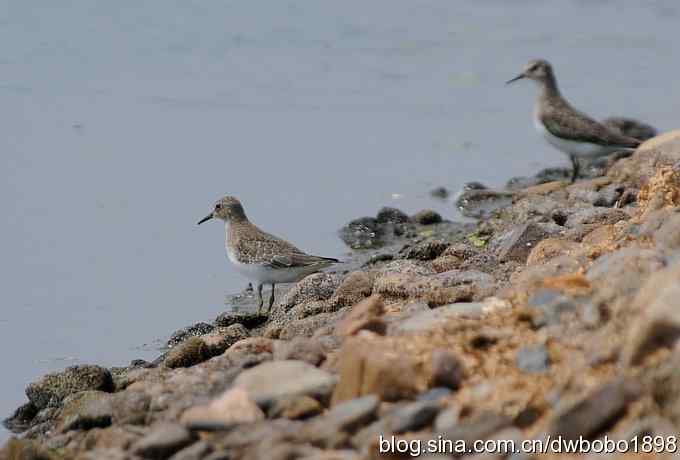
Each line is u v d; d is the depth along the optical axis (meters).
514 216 16.75
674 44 27.42
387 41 26.84
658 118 23.09
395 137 21.94
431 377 8.55
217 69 24.86
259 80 24.38
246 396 8.77
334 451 7.84
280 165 20.34
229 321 13.30
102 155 20.11
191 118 22.17
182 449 8.41
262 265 14.09
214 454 8.11
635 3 29.80
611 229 12.27
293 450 7.79
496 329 9.16
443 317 9.57
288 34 26.89
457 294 10.92
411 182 19.97
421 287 11.55
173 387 9.87
